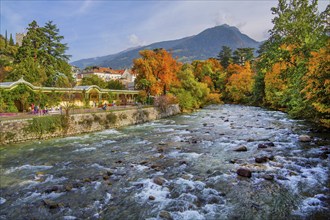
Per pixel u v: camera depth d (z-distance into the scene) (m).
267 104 55.78
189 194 10.38
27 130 23.81
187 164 14.76
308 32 30.83
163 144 20.72
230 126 29.67
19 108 35.72
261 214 8.63
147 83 48.94
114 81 75.94
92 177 12.88
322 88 20.02
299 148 17.56
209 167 14.07
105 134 27.30
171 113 47.12
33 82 46.75
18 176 13.36
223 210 9.00
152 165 14.53
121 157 17.00
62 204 9.72
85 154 18.11
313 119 28.22
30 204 9.88
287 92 34.66
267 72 45.47
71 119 27.48
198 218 8.45
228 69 89.75
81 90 42.88
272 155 15.96
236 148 17.77
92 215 8.91
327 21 30.52
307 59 25.92
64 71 64.44
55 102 37.81
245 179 11.96
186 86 58.12
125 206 9.54
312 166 13.49
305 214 8.52
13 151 19.39
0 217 8.86
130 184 11.77
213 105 71.75
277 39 32.78
